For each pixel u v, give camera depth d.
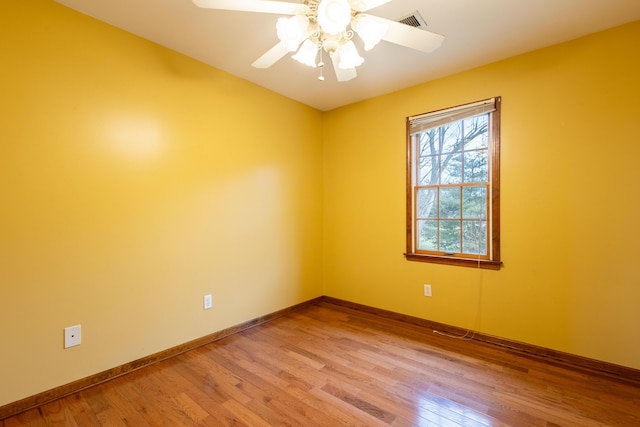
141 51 2.24
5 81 1.70
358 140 3.50
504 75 2.54
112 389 1.97
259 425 1.64
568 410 1.75
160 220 2.36
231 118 2.83
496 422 1.66
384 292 3.31
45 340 1.84
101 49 2.05
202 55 2.51
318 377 2.10
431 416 1.71
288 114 3.39
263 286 3.14
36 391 1.80
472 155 2.77
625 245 2.10
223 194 2.77
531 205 2.44
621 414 1.72
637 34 2.04
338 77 2.01
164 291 2.38
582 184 2.24
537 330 2.43
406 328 2.99
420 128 3.01
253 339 2.73
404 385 2.01
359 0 1.39
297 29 1.44
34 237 1.79
